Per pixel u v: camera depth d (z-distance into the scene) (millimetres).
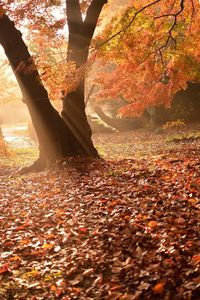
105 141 33281
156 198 8719
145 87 17750
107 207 8609
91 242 6844
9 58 13992
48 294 5398
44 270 6051
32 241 7301
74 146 14766
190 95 32438
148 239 6555
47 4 13328
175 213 7559
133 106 18547
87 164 13711
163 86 17625
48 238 7332
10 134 47719
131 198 9102
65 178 12508
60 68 12727
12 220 8883
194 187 9133
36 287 5586
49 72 12734
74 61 13023
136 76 17125
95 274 5770
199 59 14617
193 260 5520
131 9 12805
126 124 38469
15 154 26125
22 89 14398
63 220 8305
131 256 6109
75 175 12656
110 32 12875
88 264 6094
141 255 6035
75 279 5691
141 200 8758
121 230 7156
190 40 14711
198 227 6633
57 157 14781
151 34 13930
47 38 15555
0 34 13727
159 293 5012
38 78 13094
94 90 38219
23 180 13633
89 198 9656
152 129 34094
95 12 14016
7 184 13461
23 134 46750
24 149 30438
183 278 5195
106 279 5594
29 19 13656
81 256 6363
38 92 14359
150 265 5652
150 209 8055
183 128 31391
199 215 7223
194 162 11938
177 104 32875
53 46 16422
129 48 13312
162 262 5645
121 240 6676
